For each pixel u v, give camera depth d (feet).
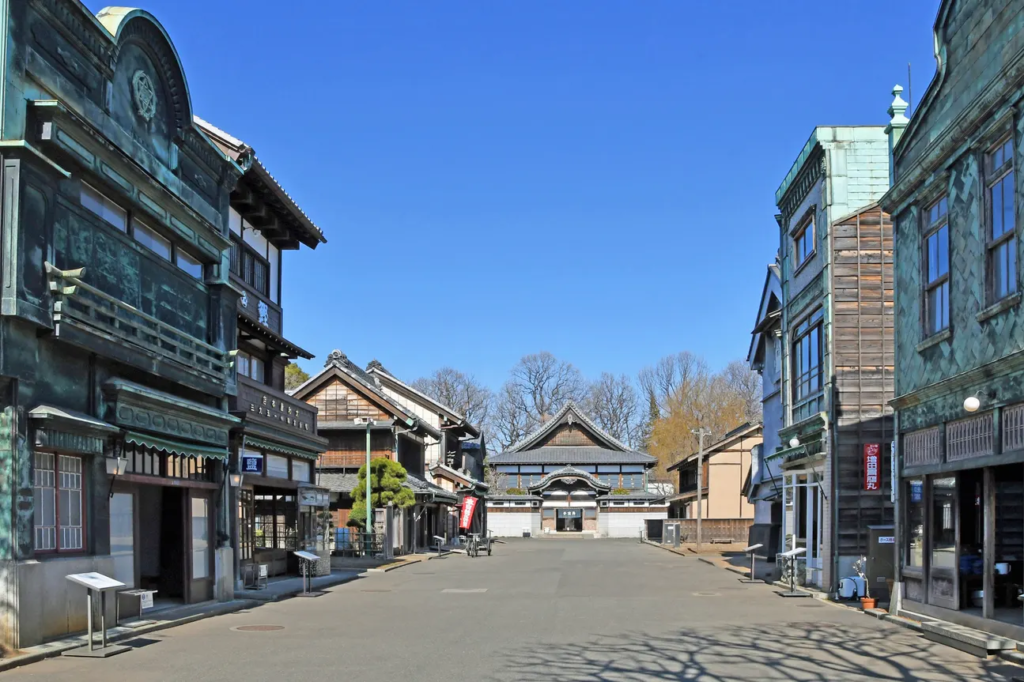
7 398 38.81
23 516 38.96
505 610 59.72
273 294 86.89
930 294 51.21
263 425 74.13
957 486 46.91
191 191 57.57
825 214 72.28
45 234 40.68
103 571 44.80
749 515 183.42
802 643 43.88
